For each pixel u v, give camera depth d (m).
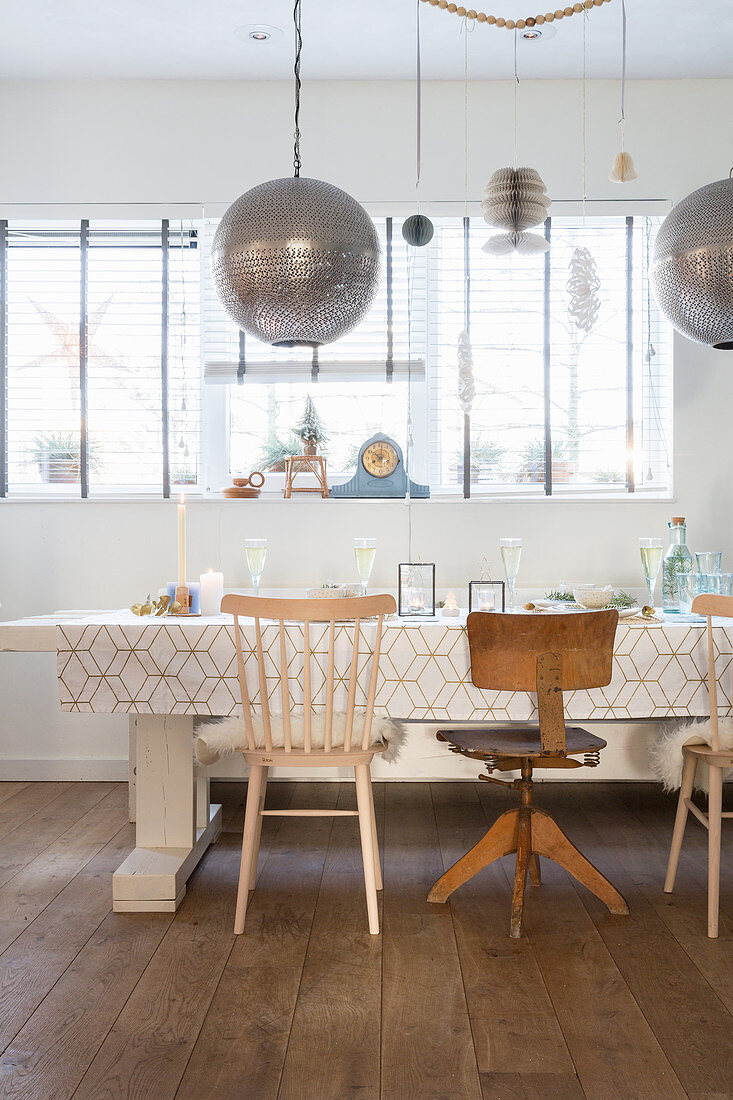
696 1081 1.63
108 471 3.81
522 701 2.35
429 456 3.81
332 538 3.65
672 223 1.98
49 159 3.68
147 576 3.67
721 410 3.62
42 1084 1.62
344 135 3.68
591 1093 1.60
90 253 3.77
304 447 3.75
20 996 1.92
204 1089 1.61
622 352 3.75
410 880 2.59
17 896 2.46
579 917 2.34
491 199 2.33
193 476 3.78
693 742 2.38
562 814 3.22
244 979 2.00
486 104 3.66
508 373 3.77
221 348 3.78
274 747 2.28
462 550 3.63
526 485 3.77
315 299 1.82
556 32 3.26
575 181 3.65
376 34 3.29
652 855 2.80
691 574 2.64
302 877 2.61
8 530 3.67
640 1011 1.87
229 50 3.42
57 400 3.80
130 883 2.36
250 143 3.67
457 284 3.78
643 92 3.64
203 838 2.76
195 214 3.69
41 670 3.65
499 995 1.93
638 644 2.36
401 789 3.56
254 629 2.35
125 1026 1.81
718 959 2.10
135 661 2.36
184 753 2.56
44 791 3.51
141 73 3.61
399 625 2.36
